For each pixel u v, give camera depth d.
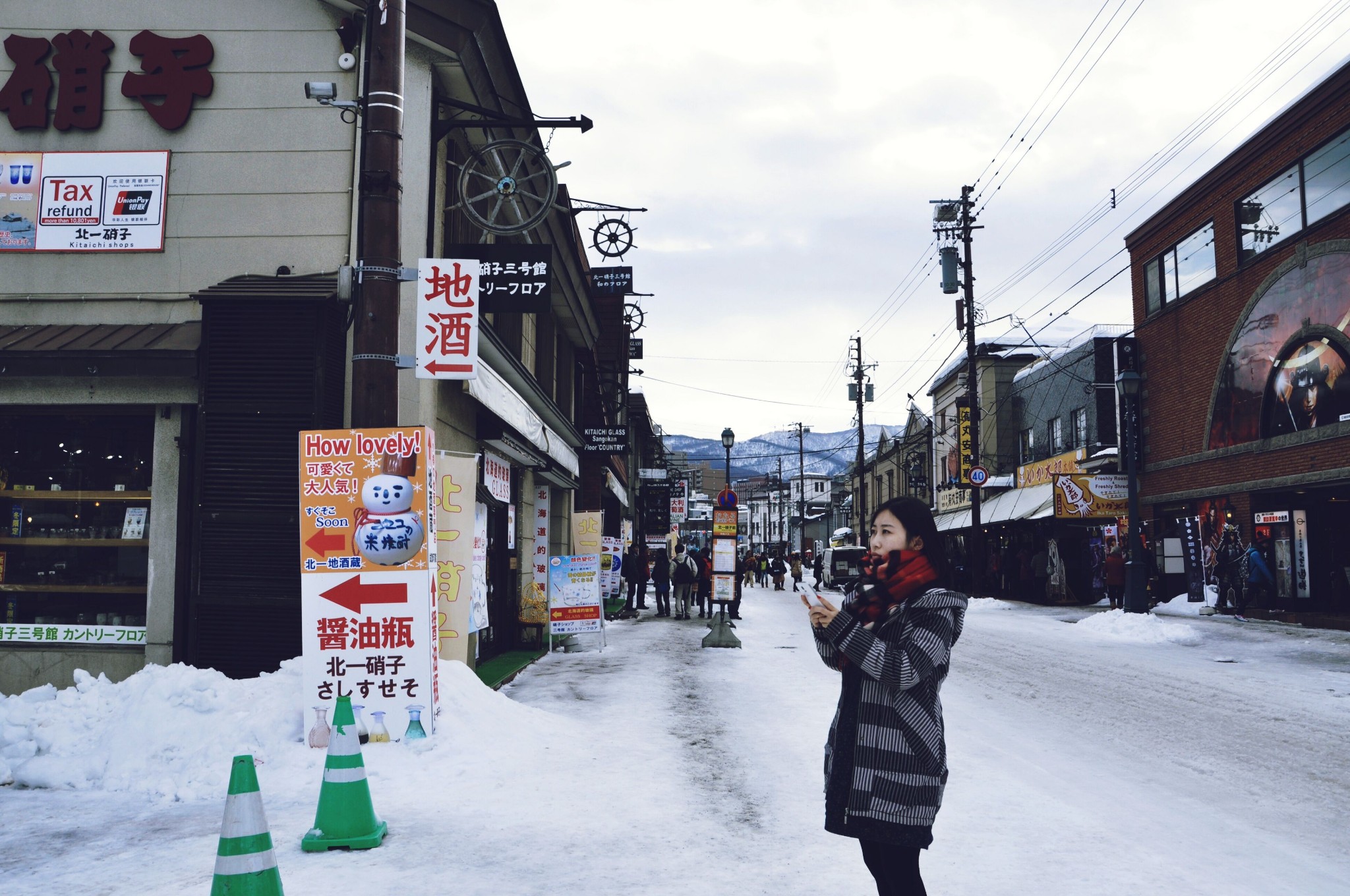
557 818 5.67
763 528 134.12
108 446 9.56
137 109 10.27
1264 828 5.64
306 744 6.97
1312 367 19.09
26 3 10.41
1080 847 5.21
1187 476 24.03
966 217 33.03
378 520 7.32
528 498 16.34
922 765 2.95
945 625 2.99
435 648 7.49
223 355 9.05
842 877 4.66
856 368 55.38
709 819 5.68
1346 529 18.94
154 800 6.07
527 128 12.85
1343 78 18.02
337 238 10.02
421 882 4.52
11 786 6.52
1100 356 29.48
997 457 37.59
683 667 12.96
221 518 8.91
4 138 10.25
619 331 30.03
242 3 10.32
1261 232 21.05
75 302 10.03
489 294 10.95
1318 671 12.73
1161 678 12.03
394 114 7.68
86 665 9.25
